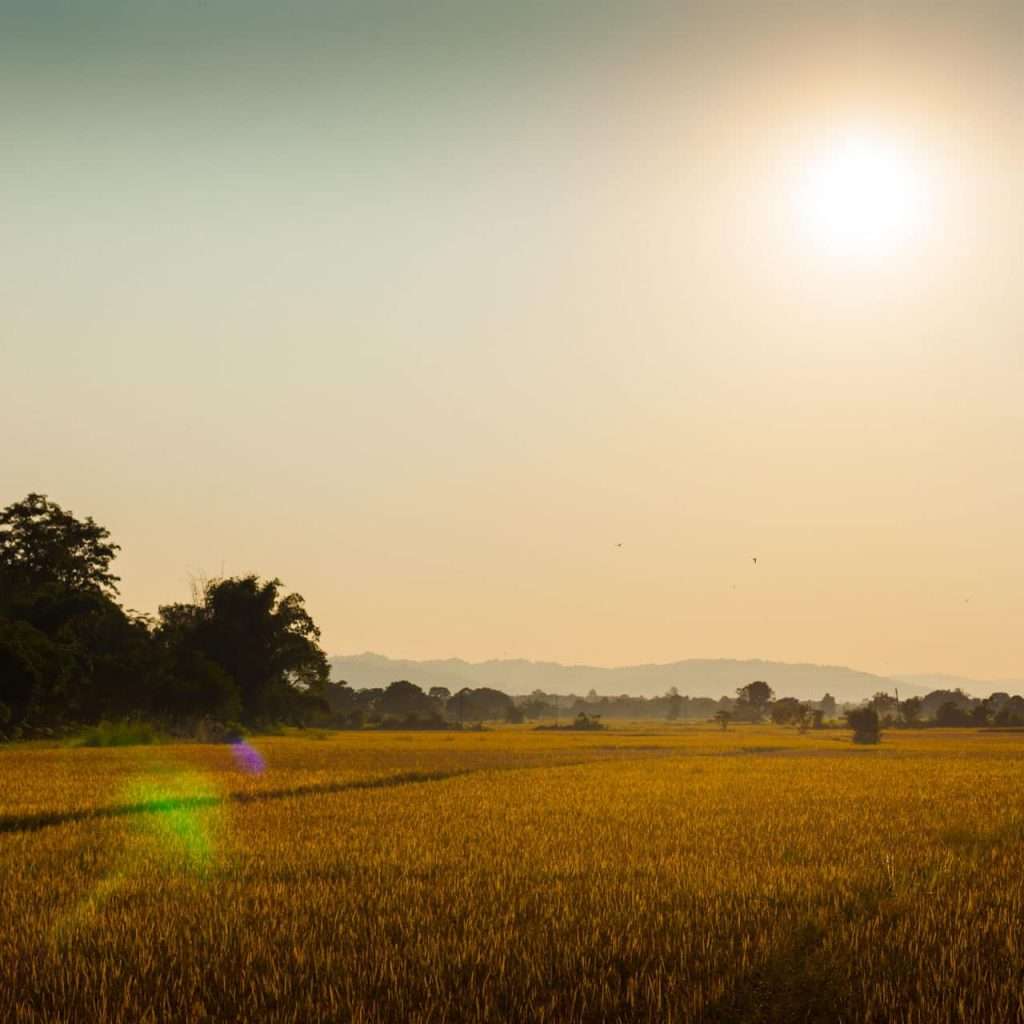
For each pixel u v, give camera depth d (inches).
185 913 626.8
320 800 1365.7
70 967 519.5
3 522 3934.5
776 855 871.1
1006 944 556.7
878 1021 458.6
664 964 528.4
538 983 498.6
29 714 3127.5
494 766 2281.0
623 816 1177.4
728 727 7785.4
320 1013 458.6
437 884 724.0
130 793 1396.4
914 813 1235.9
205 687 3828.7
